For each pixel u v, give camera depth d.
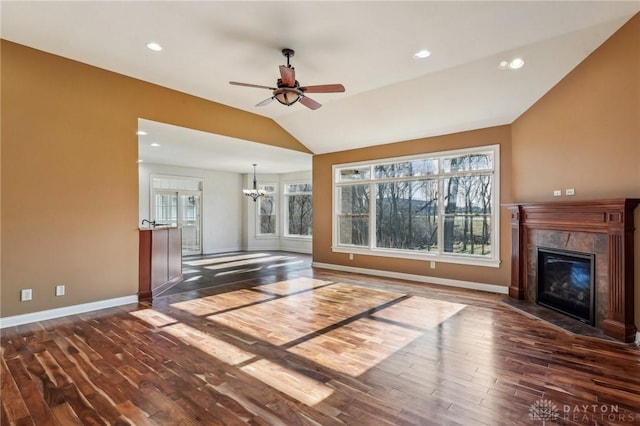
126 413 2.15
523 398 2.31
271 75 4.58
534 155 4.62
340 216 7.46
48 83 3.97
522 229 4.84
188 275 6.79
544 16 3.18
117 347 3.17
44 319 3.95
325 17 3.20
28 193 3.85
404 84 4.91
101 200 4.41
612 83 3.37
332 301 4.80
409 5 3.00
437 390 2.42
